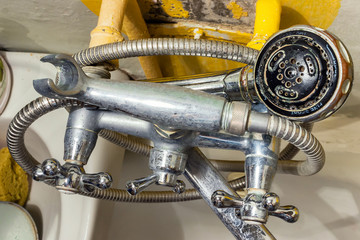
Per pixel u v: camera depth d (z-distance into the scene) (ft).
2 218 3.25
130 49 1.69
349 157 3.13
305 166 2.14
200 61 2.71
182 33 2.46
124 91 1.41
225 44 1.66
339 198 3.07
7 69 3.27
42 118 3.23
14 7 2.65
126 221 3.34
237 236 1.80
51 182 1.83
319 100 1.32
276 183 3.19
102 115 1.74
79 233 2.89
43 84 1.30
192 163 1.87
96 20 2.60
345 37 2.28
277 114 1.41
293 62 1.34
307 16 2.16
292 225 3.10
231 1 2.14
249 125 1.41
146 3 2.24
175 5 2.24
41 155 3.40
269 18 2.02
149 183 1.65
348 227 3.01
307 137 1.46
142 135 1.74
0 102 3.25
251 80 1.60
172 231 3.27
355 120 3.15
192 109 1.38
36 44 3.17
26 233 3.19
